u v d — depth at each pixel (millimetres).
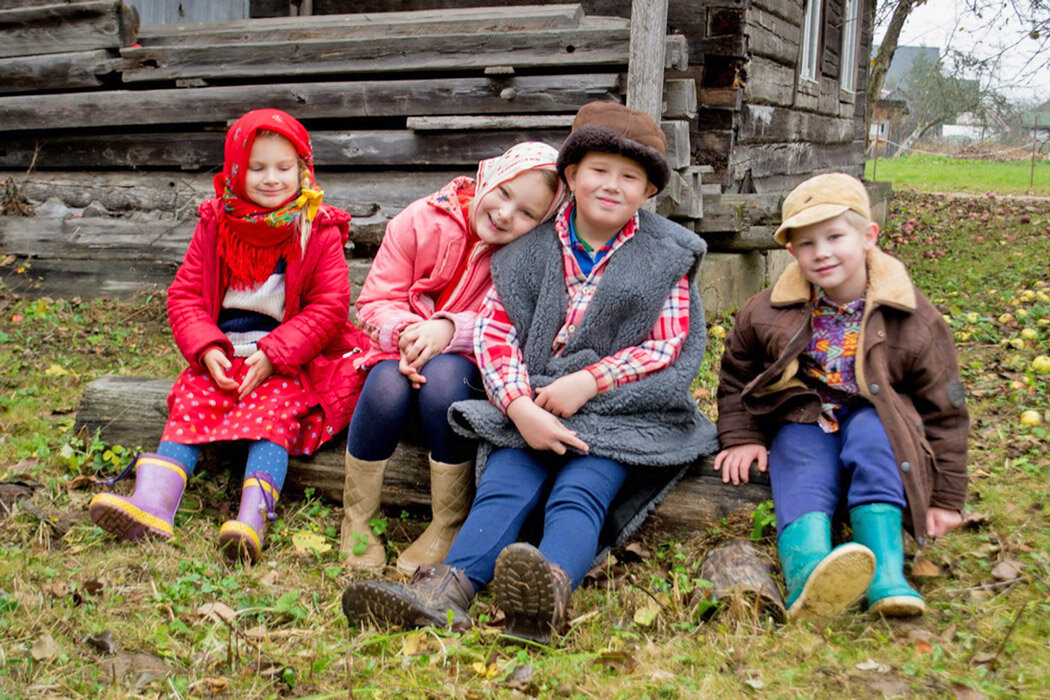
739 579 2732
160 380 3918
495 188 3072
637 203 2994
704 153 6906
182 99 6633
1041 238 11086
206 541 3186
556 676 2387
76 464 3645
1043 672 2342
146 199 6910
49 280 6875
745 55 6770
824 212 2797
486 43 5973
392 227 3350
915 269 9250
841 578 2496
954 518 2842
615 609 2801
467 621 2600
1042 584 2783
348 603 2613
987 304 7273
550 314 3041
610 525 3092
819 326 3000
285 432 3357
